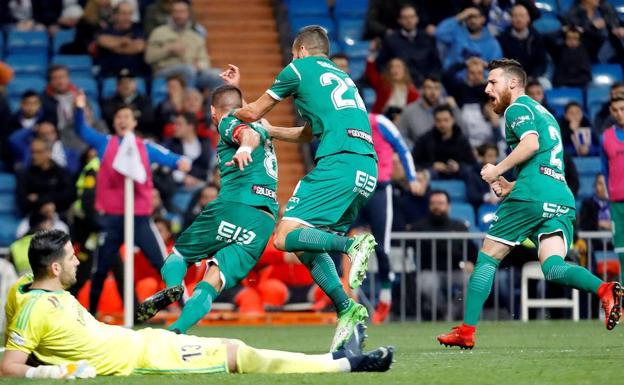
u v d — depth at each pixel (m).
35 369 18.16
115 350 18.55
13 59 53.94
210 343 18.55
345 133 22.67
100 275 37.53
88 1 53.56
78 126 37.25
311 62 23.17
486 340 29.48
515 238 23.75
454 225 42.38
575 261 40.69
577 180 44.22
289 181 50.44
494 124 49.09
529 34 52.19
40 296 18.55
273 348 28.17
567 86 52.91
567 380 17.81
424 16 53.81
